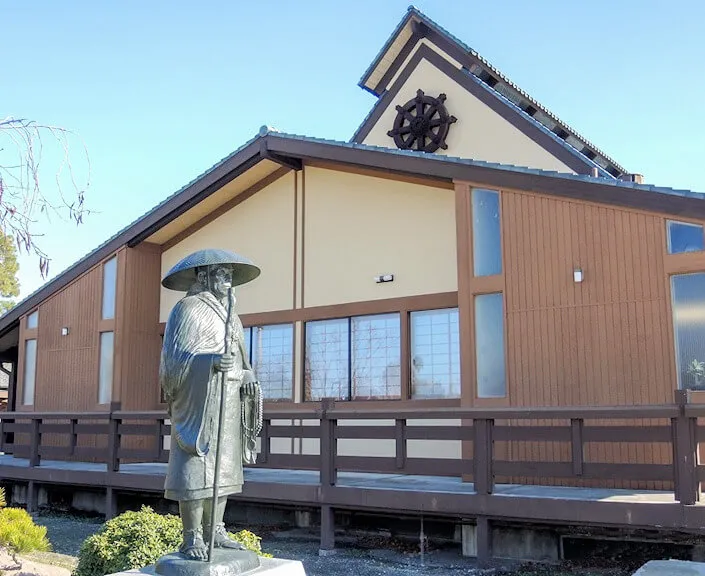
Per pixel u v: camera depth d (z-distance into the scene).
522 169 9.12
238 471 4.53
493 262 9.53
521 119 12.55
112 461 11.13
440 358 10.63
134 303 13.53
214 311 4.56
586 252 8.78
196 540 4.34
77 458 11.75
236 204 13.16
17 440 15.21
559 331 8.84
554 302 8.91
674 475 6.81
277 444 12.16
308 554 8.41
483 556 7.65
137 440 13.30
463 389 9.43
